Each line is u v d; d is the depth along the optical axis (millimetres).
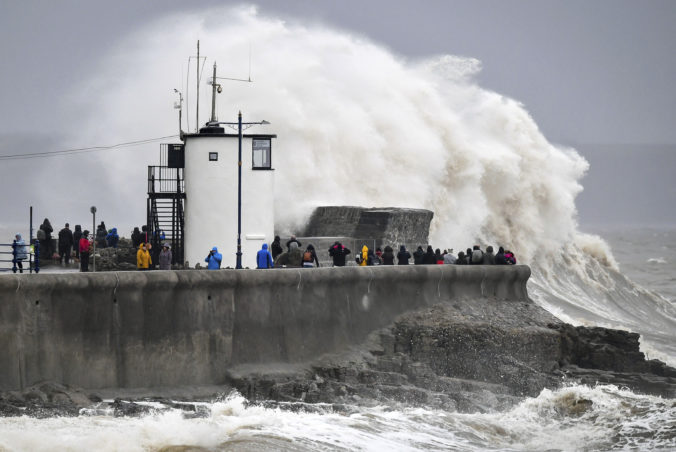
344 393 92500
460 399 93000
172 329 91438
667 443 83625
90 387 87312
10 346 83562
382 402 91812
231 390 91625
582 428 88375
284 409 87938
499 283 115250
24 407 80875
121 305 89062
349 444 78000
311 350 99562
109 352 88312
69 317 86688
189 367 92125
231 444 75375
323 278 100750
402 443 79938
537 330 105625
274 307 97375
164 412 82375
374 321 104438
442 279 109938
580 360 106688
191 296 92688
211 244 115625
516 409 91938
